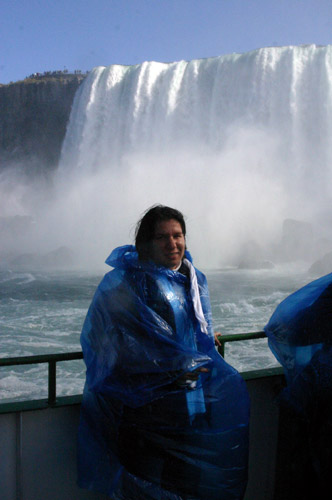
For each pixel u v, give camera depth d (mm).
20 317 11984
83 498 2059
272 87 25891
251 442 2285
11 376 7504
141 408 1803
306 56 25734
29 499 2012
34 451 2004
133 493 1809
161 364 1762
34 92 48188
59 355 2006
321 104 25078
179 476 1812
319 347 2018
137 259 1940
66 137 33125
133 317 1796
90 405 1873
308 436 2047
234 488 1854
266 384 2305
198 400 1864
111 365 1778
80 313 12422
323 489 1950
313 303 2055
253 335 2314
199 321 1939
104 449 1859
